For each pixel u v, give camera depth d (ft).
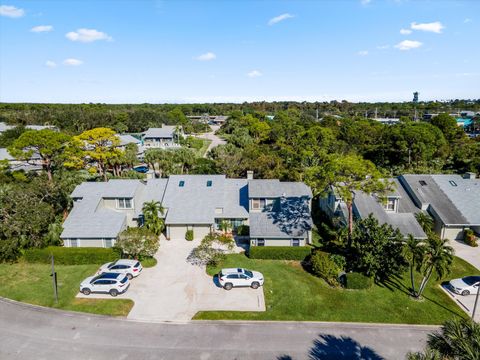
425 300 87.86
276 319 78.33
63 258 104.32
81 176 156.46
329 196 141.18
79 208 120.78
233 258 108.78
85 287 87.61
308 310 82.07
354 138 293.64
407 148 216.13
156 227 120.37
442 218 121.39
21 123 361.92
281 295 88.28
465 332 45.91
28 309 81.46
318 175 107.96
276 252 108.06
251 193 123.85
